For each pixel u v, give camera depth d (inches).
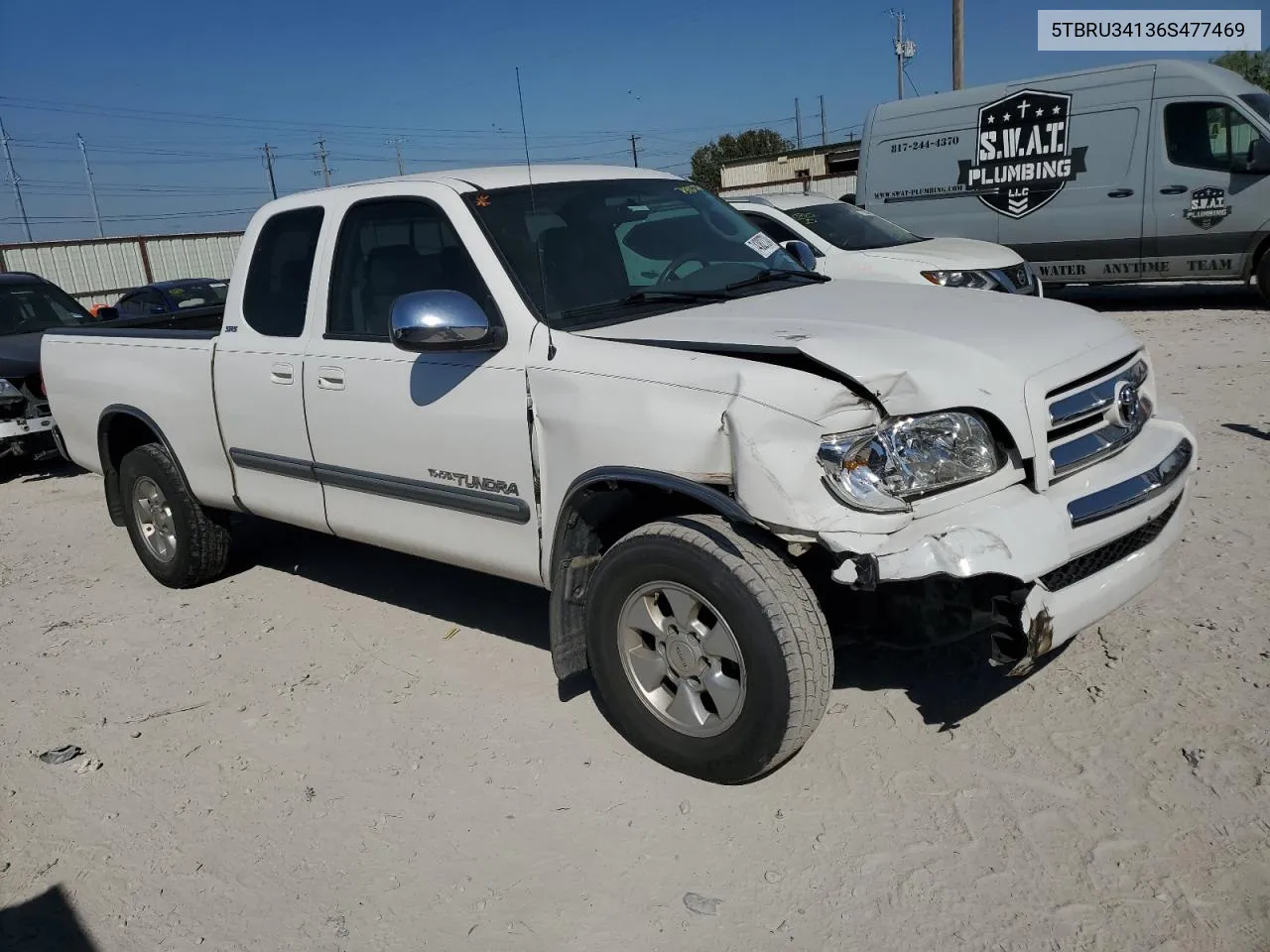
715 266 174.9
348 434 175.0
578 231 165.2
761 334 134.5
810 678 123.7
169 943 119.2
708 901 117.3
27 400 356.8
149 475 223.6
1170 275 519.2
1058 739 140.3
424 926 118.0
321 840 135.3
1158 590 180.2
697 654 133.4
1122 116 512.7
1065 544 122.8
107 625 215.3
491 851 129.9
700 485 127.3
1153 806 125.1
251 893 126.3
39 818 145.9
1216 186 493.0
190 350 206.2
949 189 578.6
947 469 122.6
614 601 139.8
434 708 166.6
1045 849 119.9
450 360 157.4
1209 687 148.3
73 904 127.1
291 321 186.9
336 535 190.2
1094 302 589.9
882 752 141.3
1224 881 112.4
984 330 137.8
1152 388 153.7
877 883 117.3
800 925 112.4
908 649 130.5
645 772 143.0
